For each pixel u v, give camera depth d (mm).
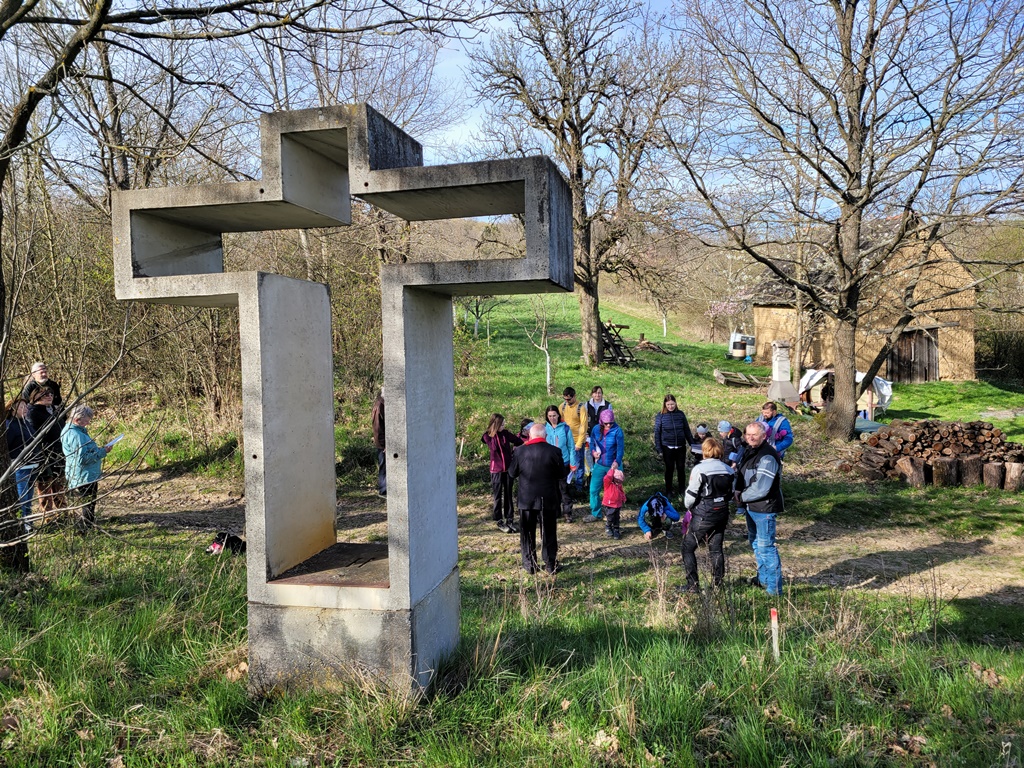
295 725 3309
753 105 12844
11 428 7234
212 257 4547
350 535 8938
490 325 34094
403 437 3527
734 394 20812
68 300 10672
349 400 14406
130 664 3947
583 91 22062
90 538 6770
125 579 5414
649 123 17719
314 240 14211
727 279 24812
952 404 21984
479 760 3133
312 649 3656
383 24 6414
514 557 8211
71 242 11148
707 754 3215
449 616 4141
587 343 24438
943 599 6715
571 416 11125
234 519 9297
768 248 18547
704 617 5070
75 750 3084
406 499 3535
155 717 3373
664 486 11578
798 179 14320
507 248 22297
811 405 19984
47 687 3490
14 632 4086
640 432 14945
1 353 4730
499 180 3377
